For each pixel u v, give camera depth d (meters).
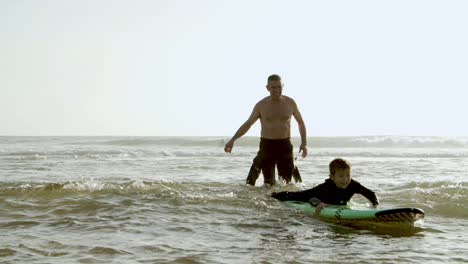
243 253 4.28
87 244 4.51
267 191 8.03
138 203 6.72
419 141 37.34
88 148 30.66
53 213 6.05
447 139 37.44
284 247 4.53
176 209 6.39
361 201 7.18
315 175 11.80
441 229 5.41
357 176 11.56
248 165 15.45
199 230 5.24
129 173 12.34
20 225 5.37
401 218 5.46
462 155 23.88
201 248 4.43
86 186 7.93
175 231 5.17
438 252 4.38
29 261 3.93
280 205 6.81
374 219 5.57
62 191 7.56
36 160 18.61
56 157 20.58
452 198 7.13
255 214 6.21
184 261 3.99
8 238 4.73
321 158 21.48
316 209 6.19
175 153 23.91
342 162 6.43
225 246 4.54
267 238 4.91
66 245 4.46
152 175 11.69
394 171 13.06
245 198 7.21
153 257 4.10
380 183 9.55
